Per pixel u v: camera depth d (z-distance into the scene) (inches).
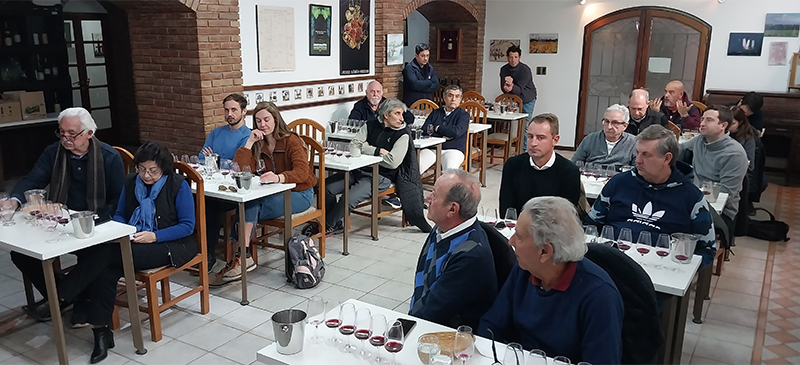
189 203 118.3
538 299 70.9
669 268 91.2
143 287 126.3
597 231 105.5
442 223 83.0
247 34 210.7
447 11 324.8
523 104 305.6
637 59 312.3
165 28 199.2
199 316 126.6
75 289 103.1
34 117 242.1
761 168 189.8
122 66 285.3
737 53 289.3
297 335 67.5
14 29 238.2
